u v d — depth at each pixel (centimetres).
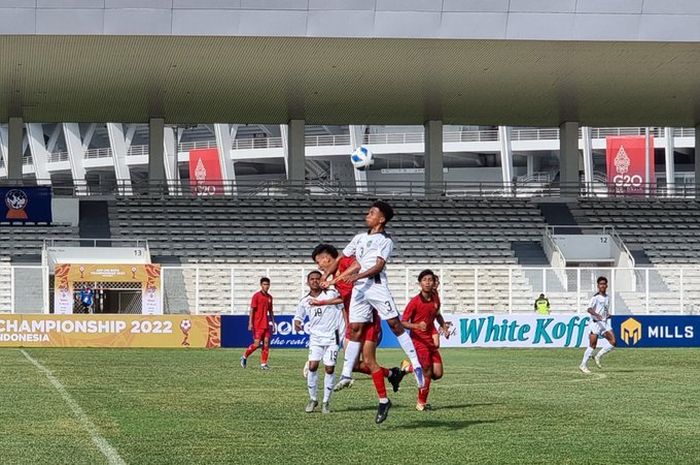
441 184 6247
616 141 8194
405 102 5728
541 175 9781
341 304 1742
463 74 5003
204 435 1448
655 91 5444
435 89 5362
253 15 4234
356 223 5934
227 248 5634
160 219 5816
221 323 4003
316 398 1750
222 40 4325
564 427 1554
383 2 4259
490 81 5169
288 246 5694
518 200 6228
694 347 4262
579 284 4519
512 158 9781
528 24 4322
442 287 4812
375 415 1700
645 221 6112
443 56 4634
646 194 6406
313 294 2173
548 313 4512
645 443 1391
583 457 1271
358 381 2428
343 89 5362
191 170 8931
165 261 5497
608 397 2067
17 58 4631
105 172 10550
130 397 2009
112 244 5584
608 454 1295
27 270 4862
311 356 1745
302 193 6188
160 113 6031
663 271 5150
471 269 4959
